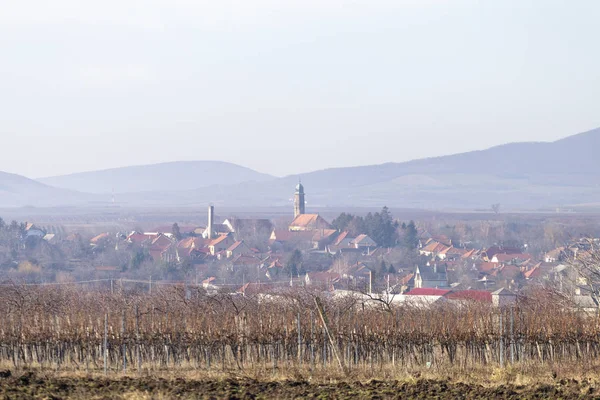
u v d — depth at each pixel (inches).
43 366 5679.1
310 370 5315.0
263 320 6195.9
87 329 5940.0
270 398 4175.7
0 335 5984.3
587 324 6141.7
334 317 6240.2
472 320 6063.0
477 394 4333.2
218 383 4648.1
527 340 5846.5
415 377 4980.3
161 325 6082.7
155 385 4500.5
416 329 5925.2
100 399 3973.9
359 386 4591.5
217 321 6279.5
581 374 5162.4
